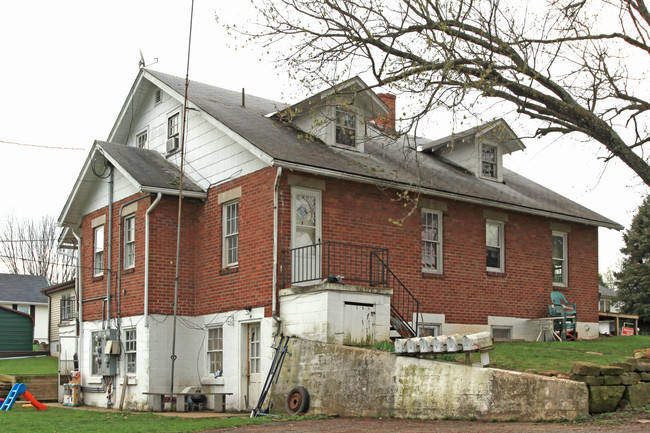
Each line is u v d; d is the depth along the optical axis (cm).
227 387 1759
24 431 1191
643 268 4216
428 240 1981
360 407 1397
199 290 1912
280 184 1683
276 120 2064
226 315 1795
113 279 2025
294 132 1972
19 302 4697
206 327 1869
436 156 2409
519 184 2502
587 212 2448
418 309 1741
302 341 1552
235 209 1839
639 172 1466
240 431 1191
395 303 1855
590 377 1130
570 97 1535
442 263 1992
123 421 1423
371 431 1122
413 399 1308
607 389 1141
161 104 2212
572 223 2375
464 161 2333
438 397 1267
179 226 1812
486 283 2084
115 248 2039
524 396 1149
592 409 1123
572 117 1496
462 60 1498
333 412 1448
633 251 4331
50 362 3188
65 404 2081
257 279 1706
